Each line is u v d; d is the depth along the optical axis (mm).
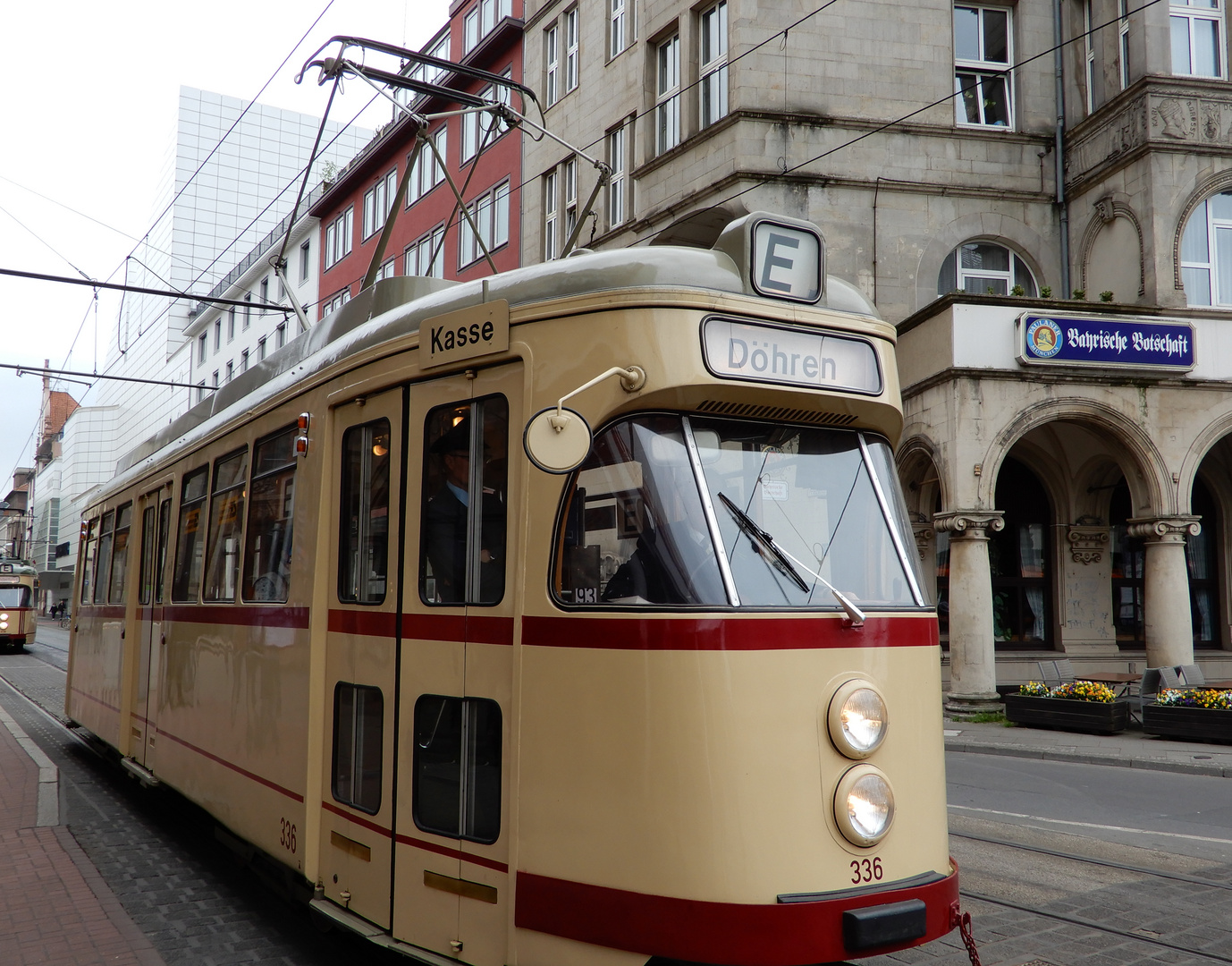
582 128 24125
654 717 3959
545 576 4273
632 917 3918
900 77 19125
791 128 18688
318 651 5582
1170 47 17250
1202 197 17141
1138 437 16375
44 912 6395
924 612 4531
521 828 4234
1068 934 5887
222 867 7777
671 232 5359
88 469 79062
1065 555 19766
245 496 7016
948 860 4391
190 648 7883
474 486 4664
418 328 5051
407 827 4758
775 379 4371
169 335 62375
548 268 4594
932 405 16781
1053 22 19703
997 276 19594
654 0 21438
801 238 4586
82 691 12469
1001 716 15984
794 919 3834
